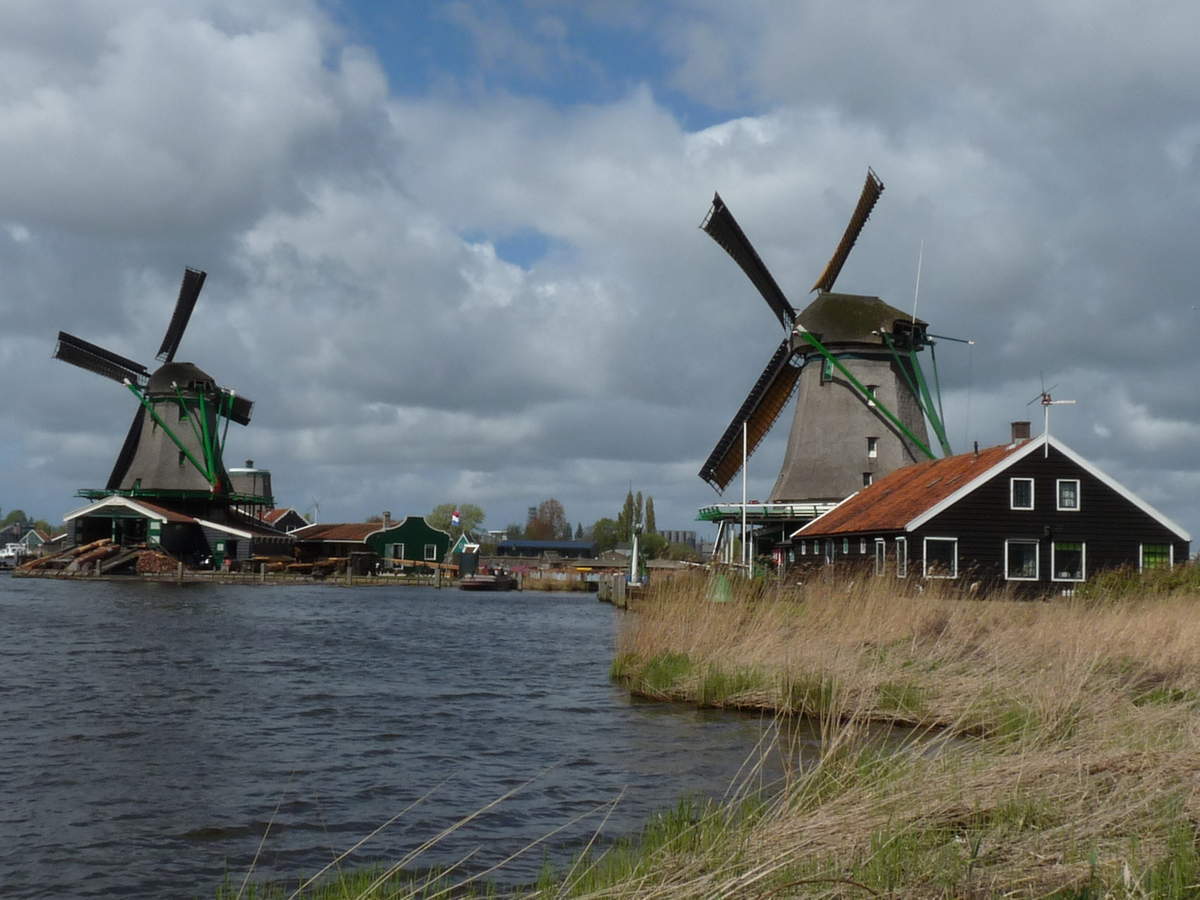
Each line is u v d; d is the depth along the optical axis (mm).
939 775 8695
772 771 13172
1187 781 7891
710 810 9836
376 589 79562
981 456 41188
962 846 7152
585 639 35375
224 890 9094
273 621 40156
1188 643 17188
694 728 16406
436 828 11102
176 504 87438
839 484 54156
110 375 85062
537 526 198000
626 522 154000
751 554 54250
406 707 19031
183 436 85562
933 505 37906
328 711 18484
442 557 101125
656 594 24297
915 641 17984
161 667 24109
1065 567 38219
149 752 14750
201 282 85312
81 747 15000
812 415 55500
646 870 7473
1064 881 6359
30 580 74938
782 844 7312
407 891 8617
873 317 55094
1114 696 12664
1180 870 6273
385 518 104500
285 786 12922
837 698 16281
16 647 27938
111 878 9547
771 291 56969
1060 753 9242
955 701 15211
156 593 60125
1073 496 38531
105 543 81125
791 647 19094
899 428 54406
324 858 10156
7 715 17453
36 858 10102
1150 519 38812
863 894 6328
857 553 43156
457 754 14836
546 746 15328
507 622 44438
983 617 19844
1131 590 28094
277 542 94062
